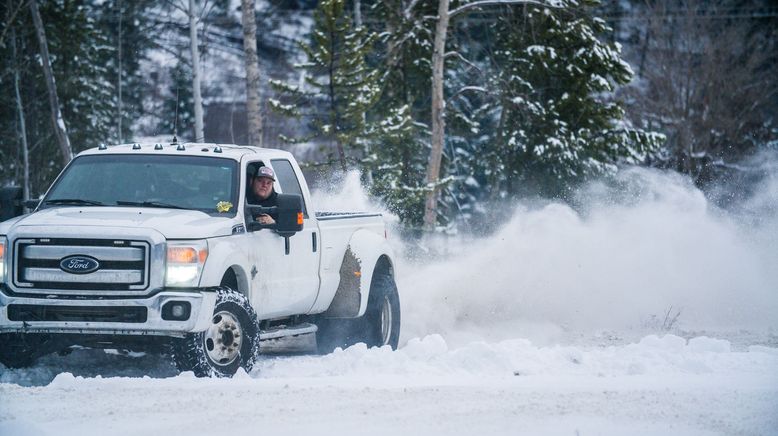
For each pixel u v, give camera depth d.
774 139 148.62
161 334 25.89
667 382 23.58
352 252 34.38
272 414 19.47
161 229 26.44
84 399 21.02
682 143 138.75
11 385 22.81
